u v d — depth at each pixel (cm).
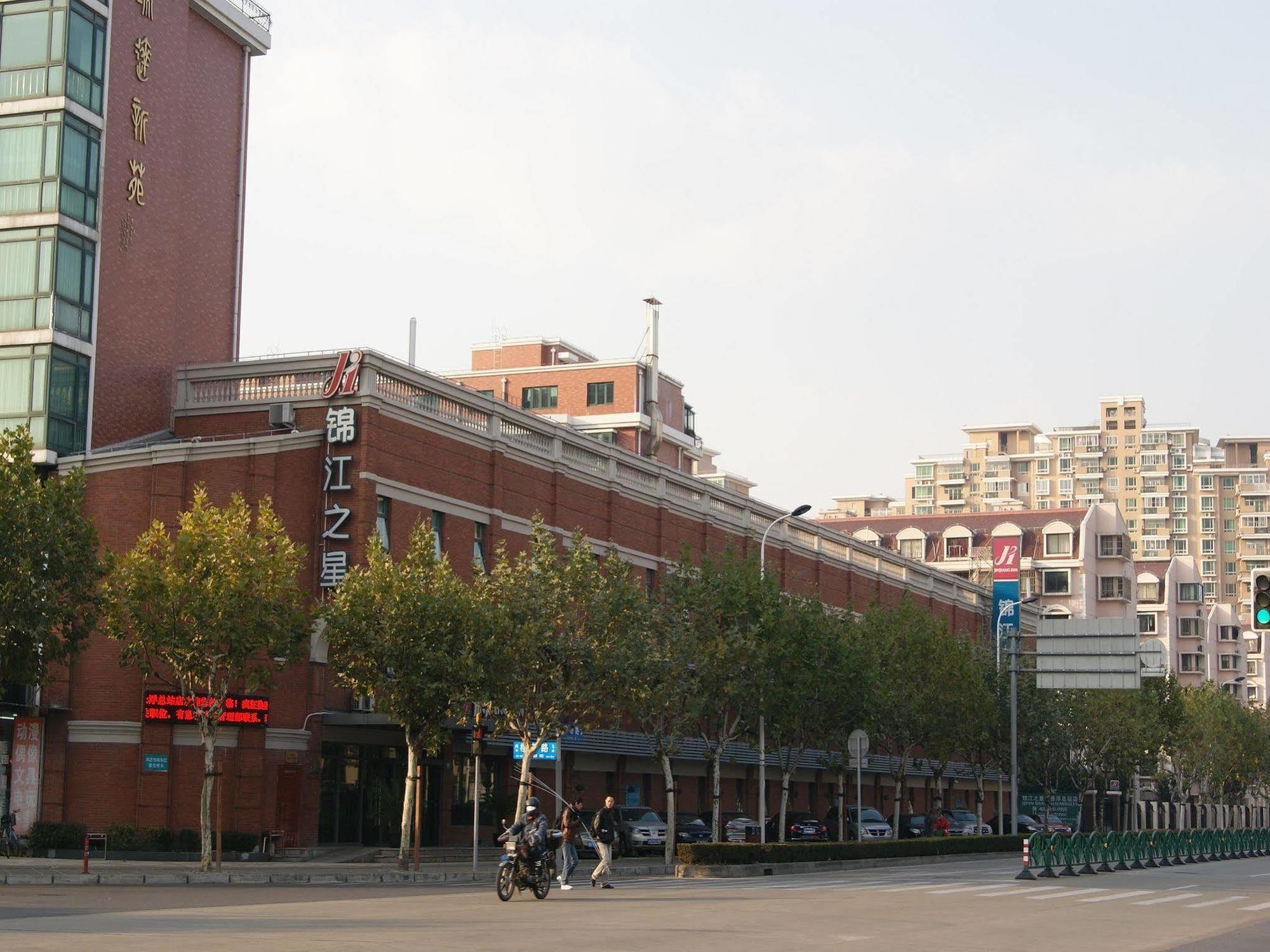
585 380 9712
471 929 2208
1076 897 3419
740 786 6919
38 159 4681
